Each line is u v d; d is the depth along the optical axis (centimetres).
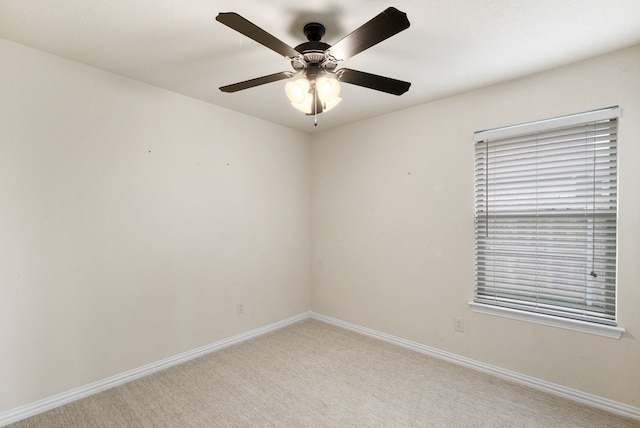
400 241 307
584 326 211
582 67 212
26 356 195
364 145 336
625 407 199
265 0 152
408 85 173
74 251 214
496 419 197
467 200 265
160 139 257
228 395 221
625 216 198
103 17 166
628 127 197
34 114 198
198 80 244
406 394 224
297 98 166
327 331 347
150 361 251
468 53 202
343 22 171
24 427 186
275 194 351
